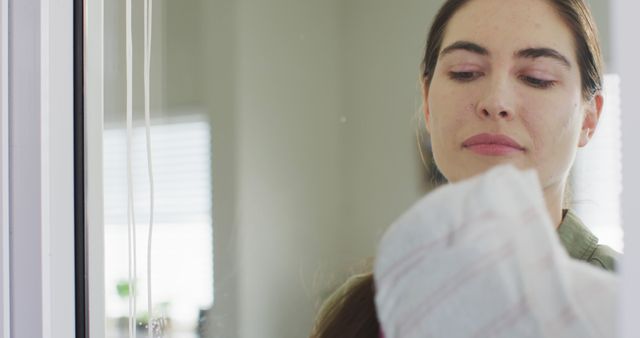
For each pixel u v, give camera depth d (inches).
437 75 38.7
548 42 34.8
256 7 47.3
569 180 33.2
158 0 45.4
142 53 43.4
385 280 17.4
